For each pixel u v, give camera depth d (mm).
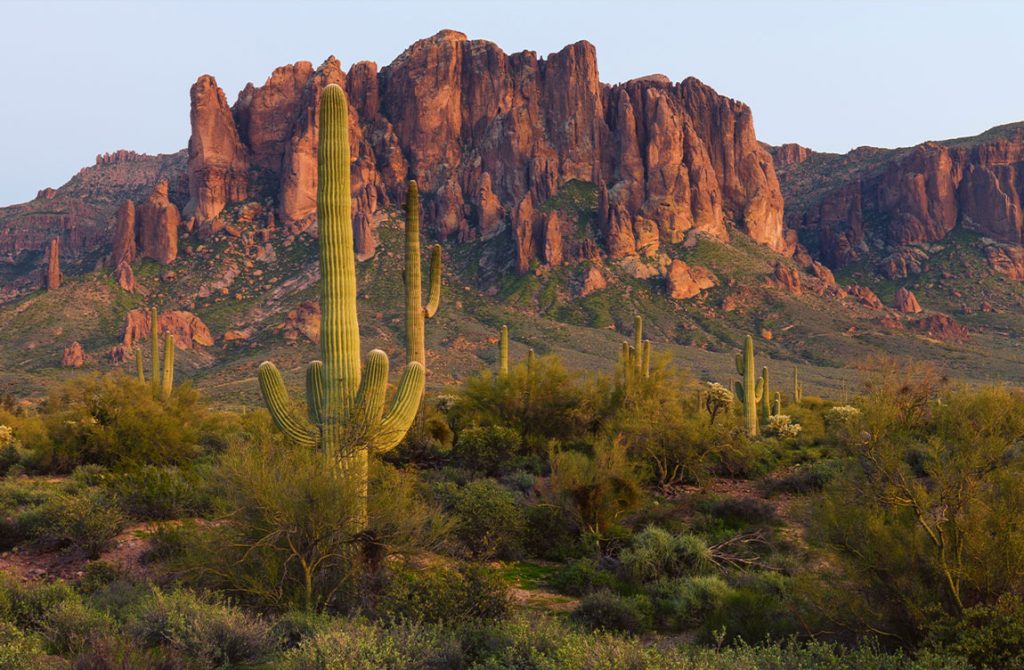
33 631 8000
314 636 7359
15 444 26938
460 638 7773
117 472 18953
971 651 6809
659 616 10805
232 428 28047
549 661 6602
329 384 11883
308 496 9945
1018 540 7289
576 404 26266
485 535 13820
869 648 7145
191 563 9914
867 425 9023
